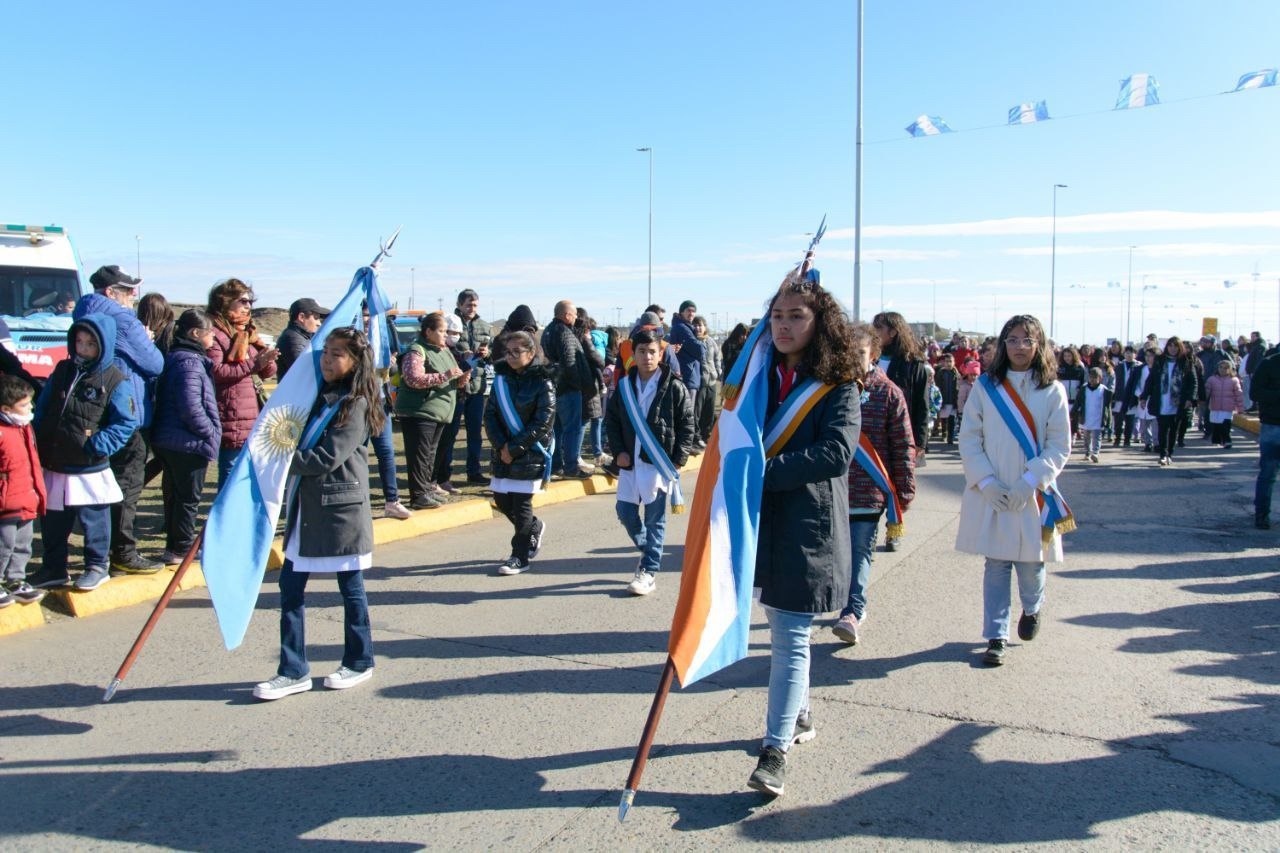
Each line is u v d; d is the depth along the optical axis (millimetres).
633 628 5660
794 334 3449
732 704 4469
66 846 3205
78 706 4383
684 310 12383
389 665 4996
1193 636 5492
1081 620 5816
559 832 3281
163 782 3658
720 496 3361
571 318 10828
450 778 3691
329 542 4488
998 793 3553
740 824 3330
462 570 7074
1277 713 4320
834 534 3488
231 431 6961
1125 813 3404
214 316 6949
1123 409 17562
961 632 5586
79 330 5559
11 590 5516
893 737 4055
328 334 4633
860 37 19078
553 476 11133
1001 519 4883
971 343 18250
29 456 5371
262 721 4242
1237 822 3342
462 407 10578
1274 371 8664
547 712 4359
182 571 4523
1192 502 10594
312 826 3330
